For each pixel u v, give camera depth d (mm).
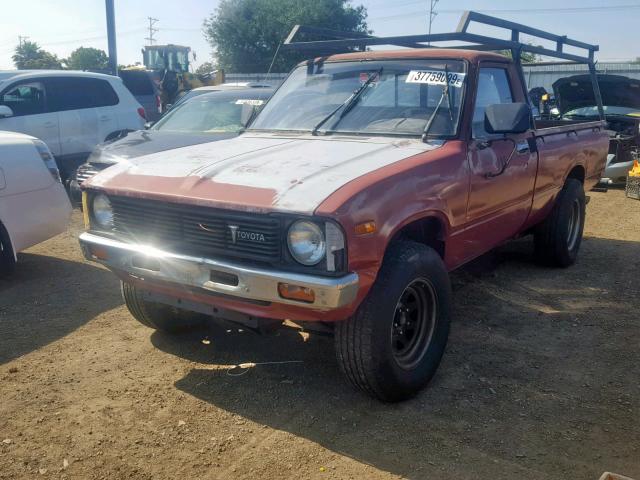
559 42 5746
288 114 4789
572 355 4332
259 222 3135
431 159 3760
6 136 5961
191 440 3291
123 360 4230
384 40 4879
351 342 3367
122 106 10930
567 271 6293
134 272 3645
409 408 3609
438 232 3924
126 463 3090
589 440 3285
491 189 4371
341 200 3064
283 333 4695
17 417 3504
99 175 3979
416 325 3762
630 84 11062
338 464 3086
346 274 3053
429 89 4383
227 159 3787
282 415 3541
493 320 4961
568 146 5812
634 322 4941
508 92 4883
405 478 2979
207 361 4227
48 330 4738
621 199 10555
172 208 3443
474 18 4438
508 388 3848
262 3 41812
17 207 5758
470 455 3152
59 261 6609
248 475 3000
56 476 2986
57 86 10180
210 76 22125
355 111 4477
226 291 3246
